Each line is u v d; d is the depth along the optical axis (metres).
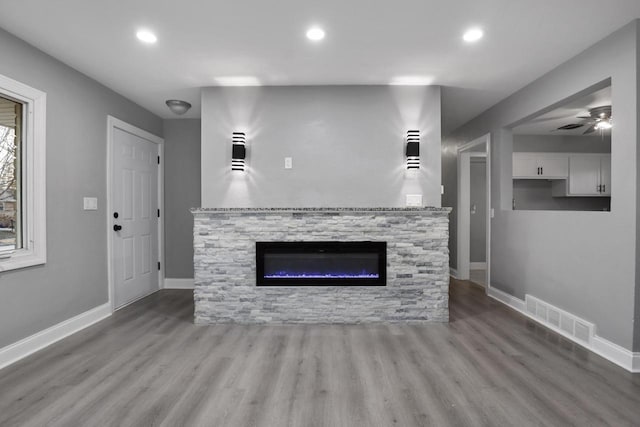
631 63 2.30
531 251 3.46
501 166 3.97
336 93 3.40
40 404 1.91
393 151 3.39
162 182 4.59
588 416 1.82
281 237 3.27
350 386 2.11
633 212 2.31
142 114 4.12
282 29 2.39
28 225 2.63
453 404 1.92
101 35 2.47
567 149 5.50
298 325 3.24
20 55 2.52
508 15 2.22
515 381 2.17
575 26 2.36
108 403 1.92
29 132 2.62
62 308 2.91
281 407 1.89
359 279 3.27
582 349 2.66
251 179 3.41
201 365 2.39
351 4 2.11
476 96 3.75
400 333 3.01
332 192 3.39
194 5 2.12
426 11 2.18
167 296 4.25
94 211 3.30
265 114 3.42
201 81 3.30
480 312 3.61
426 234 3.27
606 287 2.54
